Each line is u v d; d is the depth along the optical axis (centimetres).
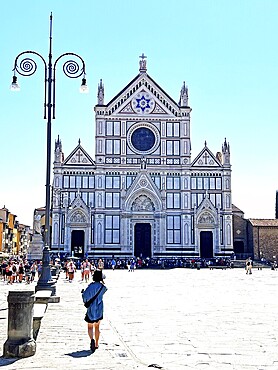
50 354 1670
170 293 4203
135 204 10744
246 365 1523
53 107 3550
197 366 1514
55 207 10481
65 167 10619
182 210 10712
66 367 1483
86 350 1747
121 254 10506
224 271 8950
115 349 1769
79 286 4997
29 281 5466
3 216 15338
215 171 10875
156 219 10675
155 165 10806
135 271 8931
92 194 10625
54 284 3441
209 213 10756
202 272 8531
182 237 10638
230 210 10794
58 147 10688
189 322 2448
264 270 9544
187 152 10869
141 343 1902
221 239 10719
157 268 10056
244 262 10412
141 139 10881
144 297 3828
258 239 10981
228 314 2756
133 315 2734
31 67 3662
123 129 10831
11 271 5409
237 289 4669
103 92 10888
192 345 1855
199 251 10625
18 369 1455
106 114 10831
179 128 10950
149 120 10888
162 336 2055
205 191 10812
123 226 10581
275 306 3161
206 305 3231
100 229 10544
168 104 10962
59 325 2300
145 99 10950
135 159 10794
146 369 1473
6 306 3119
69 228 10488
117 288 4803
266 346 1823
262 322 2433
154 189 10712
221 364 1538
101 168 10675
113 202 10644
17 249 18812
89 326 1766
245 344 1864
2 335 2047
